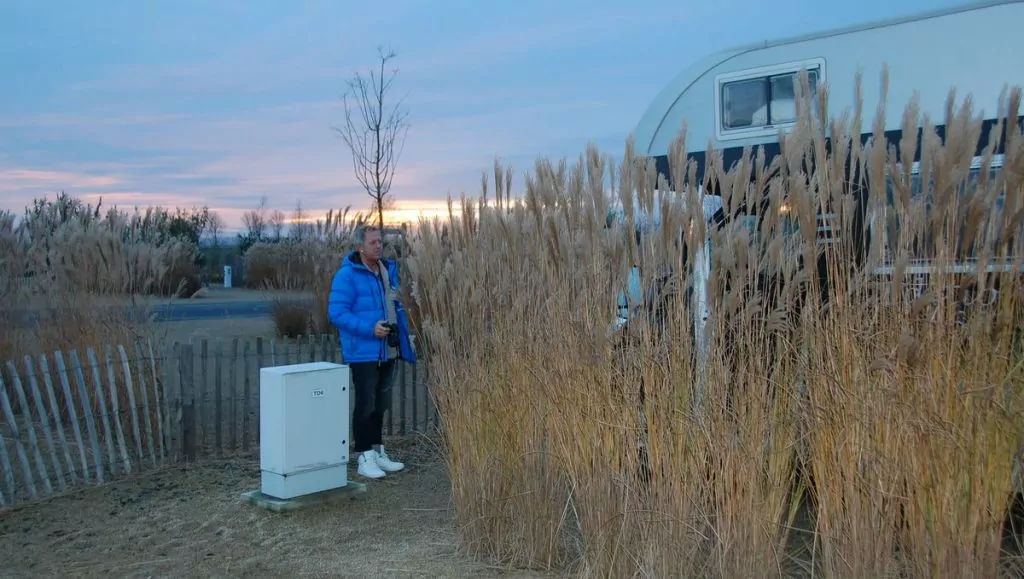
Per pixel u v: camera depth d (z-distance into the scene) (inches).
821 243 153.2
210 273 1398.9
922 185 143.0
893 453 143.9
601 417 174.6
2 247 374.6
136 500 255.1
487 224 209.6
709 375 160.1
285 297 611.8
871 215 150.6
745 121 258.2
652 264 168.1
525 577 187.0
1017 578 146.0
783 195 153.5
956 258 142.8
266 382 247.3
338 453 254.4
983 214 137.8
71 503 252.8
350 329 266.2
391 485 270.1
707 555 163.5
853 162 149.9
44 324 344.2
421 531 223.3
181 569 197.8
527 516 195.2
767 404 156.6
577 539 193.3
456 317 213.8
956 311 143.5
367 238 270.5
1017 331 145.5
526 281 201.5
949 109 139.6
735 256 156.8
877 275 148.6
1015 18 225.0
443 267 223.3
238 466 297.3
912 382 143.0
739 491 154.6
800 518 185.6
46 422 262.8
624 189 168.7
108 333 324.2
